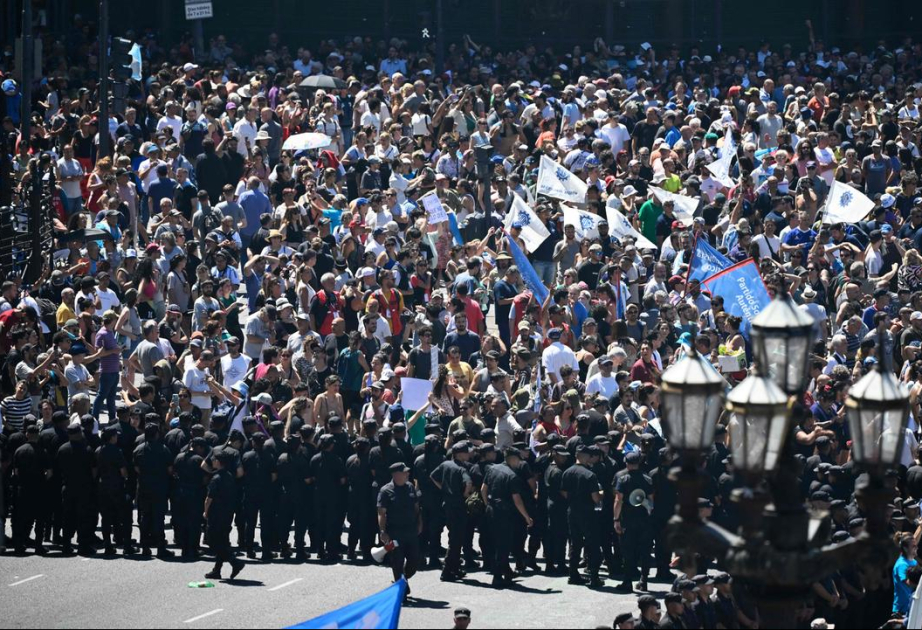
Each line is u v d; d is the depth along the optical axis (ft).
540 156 348.59
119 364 259.19
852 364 264.11
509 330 279.90
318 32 517.55
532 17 532.73
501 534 211.20
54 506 230.27
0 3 463.83
